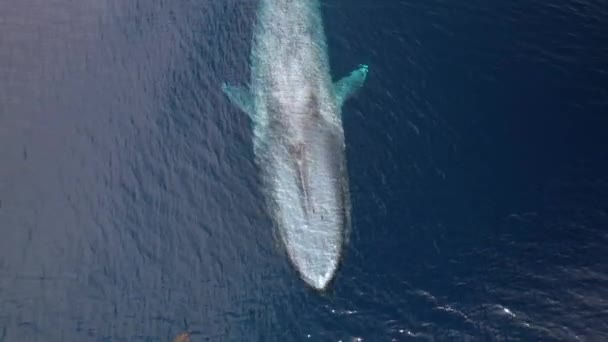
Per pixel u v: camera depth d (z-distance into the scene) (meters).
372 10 54.72
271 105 49.66
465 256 43.12
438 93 50.56
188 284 42.50
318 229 43.47
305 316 40.91
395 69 51.75
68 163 47.34
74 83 50.88
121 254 43.75
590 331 40.28
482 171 46.84
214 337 40.47
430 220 44.59
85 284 42.44
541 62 52.38
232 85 51.25
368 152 47.44
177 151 48.12
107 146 48.19
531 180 46.44
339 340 40.00
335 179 45.84
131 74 51.59
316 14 54.16
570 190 46.03
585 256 43.12
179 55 52.69
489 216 44.84
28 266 43.09
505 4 55.53
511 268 42.69
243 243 44.00
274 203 45.19
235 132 48.81
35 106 49.56
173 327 40.81
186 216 45.34
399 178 46.41
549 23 54.72
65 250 43.84
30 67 51.34
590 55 52.88
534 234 44.12
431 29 54.03
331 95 50.00
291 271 42.50
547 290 41.81
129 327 40.81
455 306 41.12
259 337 40.34
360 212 44.75
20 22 53.44
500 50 53.09
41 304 41.53
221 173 47.03
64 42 52.78
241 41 53.41
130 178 46.94
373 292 41.59
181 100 50.44
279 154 47.06
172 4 54.97
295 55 51.88
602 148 47.84
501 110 49.75
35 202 45.69
